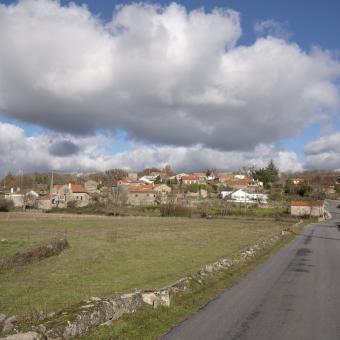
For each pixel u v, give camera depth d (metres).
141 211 92.88
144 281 16.88
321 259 23.67
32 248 27.92
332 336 8.94
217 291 13.68
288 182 153.62
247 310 11.12
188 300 12.00
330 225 70.31
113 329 8.66
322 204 96.06
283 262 22.08
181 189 137.00
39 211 95.06
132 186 125.69
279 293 13.55
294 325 9.73
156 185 133.50
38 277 18.03
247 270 18.75
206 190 141.75
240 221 75.25
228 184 159.75
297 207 93.19
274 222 73.38
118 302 9.60
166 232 47.84
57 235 41.28
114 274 18.78
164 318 9.97
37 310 10.89
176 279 17.38
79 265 21.77
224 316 10.43
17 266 21.06
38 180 172.38
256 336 8.83
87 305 8.98
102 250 29.08
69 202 106.44
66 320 7.90
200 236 42.31
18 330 7.82
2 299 13.39
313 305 11.86
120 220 72.56
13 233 43.34
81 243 34.12
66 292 14.55
